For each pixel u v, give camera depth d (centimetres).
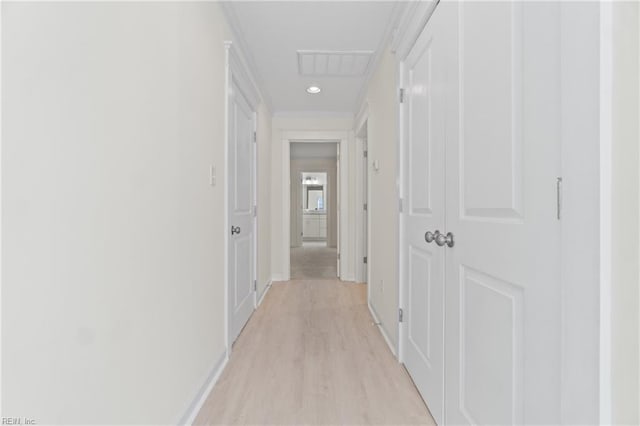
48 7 74
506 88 96
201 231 172
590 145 66
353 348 233
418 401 168
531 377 85
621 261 62
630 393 62
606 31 63
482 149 110
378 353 225
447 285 138
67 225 79
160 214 126
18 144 67
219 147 203
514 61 92
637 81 61
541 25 81
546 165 79
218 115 202
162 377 127
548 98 79
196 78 165
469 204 119
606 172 63
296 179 915
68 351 80
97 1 90
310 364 208
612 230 63
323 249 862
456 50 128
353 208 457
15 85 66
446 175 139
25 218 68
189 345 154
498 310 101
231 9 214
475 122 115
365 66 303
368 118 328
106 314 93
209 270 184
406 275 201
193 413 156
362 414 157
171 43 136
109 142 95
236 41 242
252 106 312
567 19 71
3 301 64
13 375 66
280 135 452
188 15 154
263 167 376
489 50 105
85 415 85
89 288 87
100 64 91
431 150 158
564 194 72
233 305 240
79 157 83
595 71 64
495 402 102
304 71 316
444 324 140
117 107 99
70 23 80
